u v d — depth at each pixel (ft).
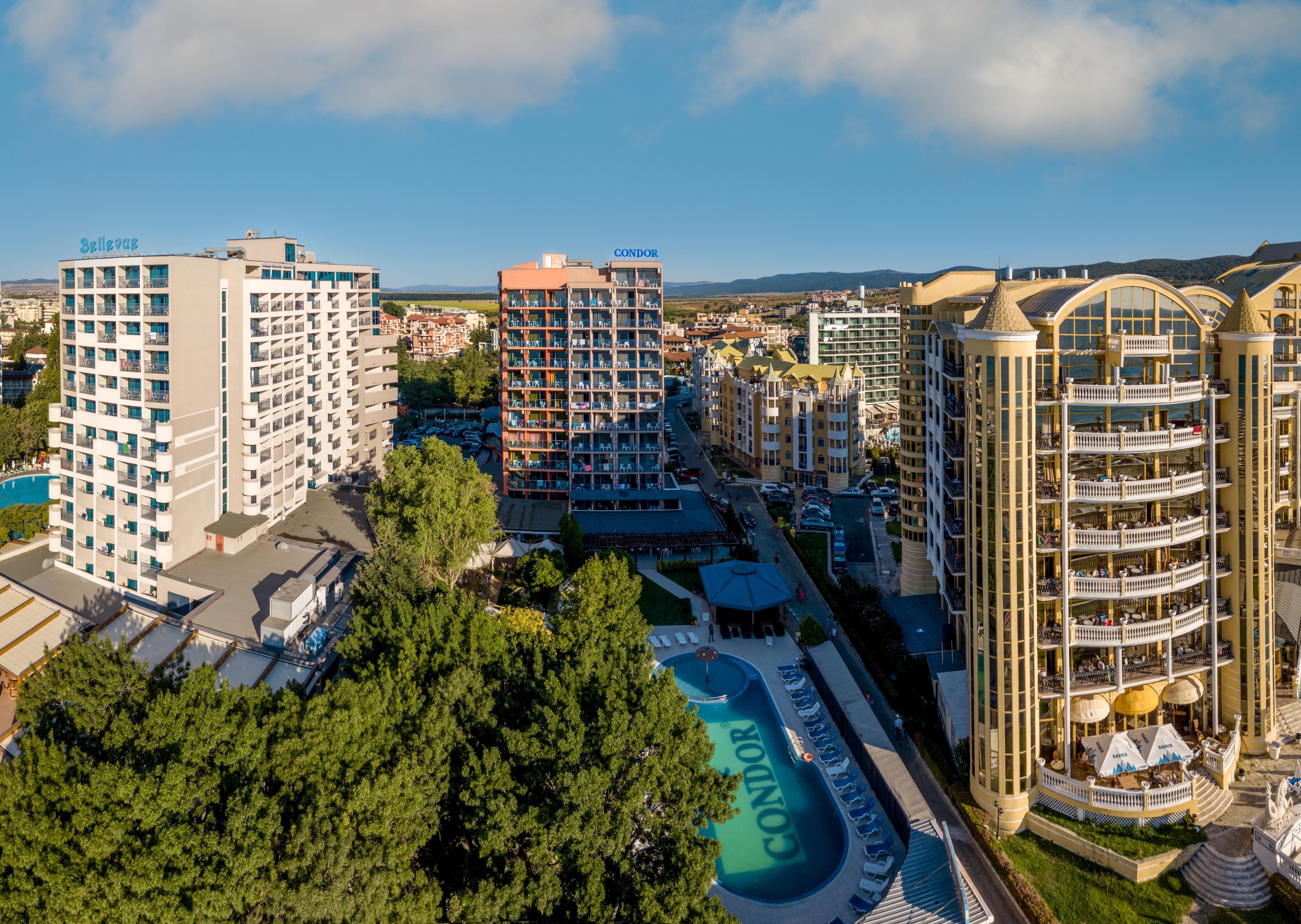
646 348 406.21
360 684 159.02
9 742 196.34
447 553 285.43
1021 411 160.15
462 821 142.00
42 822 107.04
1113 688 175.22
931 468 237.04
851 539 385.91
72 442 284.82
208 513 282.77
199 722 128.36
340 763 134.00
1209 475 176.55
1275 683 185.98
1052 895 152.97
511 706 160.97
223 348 286.25
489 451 572.10
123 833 108.37
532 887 126.31
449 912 129.18
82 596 268.21
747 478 528.22
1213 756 173.17
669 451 604.08
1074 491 169.37
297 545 287.48
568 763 138.72
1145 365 177.17
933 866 161.38
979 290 247.91
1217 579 181.68
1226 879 149.79
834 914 159.12
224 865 111.24
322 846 115.34
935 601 287.07
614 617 228.84
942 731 205.67
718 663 265.54
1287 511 213.25
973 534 169.99
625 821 132.05
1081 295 168.86
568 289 402.31
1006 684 166.81
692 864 127.95
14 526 333.01
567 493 417.90
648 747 148.56
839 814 187.83
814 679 247.70
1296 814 154.92
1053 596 171.12
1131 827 162.91
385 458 304.71
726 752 216.54
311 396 355.77
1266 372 172.76
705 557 356.79
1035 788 171.83
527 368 413.59
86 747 133.49
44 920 103.30
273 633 222.69
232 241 384.27
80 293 276.00
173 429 260.83
